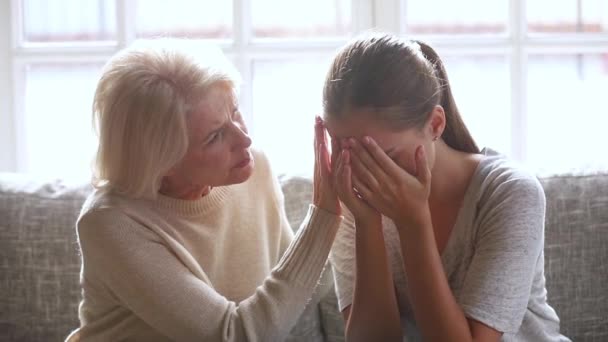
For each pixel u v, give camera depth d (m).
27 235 2.01
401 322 1.68
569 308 2.00
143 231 1.55
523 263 1.49
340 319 1.98
